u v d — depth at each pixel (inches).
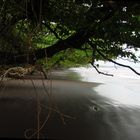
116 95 933.8
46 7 458.3
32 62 448.5
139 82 1460.4
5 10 397.1
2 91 749.9
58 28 525.7
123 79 1615.4
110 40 501.7
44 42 580.7
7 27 418.3
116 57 573.3
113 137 454.3
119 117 594.2
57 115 545.3
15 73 411.8
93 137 447.2
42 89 869.2
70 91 919.7
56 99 747.4
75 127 487.8
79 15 459.2
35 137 422.3
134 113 642.2
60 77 1473.9
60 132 454.6
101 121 548.1
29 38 315.3
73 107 663.8
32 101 660.7
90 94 901.8
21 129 451.5
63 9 473.4
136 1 280.8
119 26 453.7
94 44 529.0
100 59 566.3
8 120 498.9
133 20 451.8
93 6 434.9
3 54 460.8
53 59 573.9
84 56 645.9
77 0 467.5
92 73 1923.0
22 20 450.9
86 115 591.8
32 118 516.1
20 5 393.4
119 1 274.5
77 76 1636.3
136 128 512.1
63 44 506.9
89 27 462.0
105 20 438.0
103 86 1163.3
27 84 934.4
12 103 627.8
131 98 887.7
